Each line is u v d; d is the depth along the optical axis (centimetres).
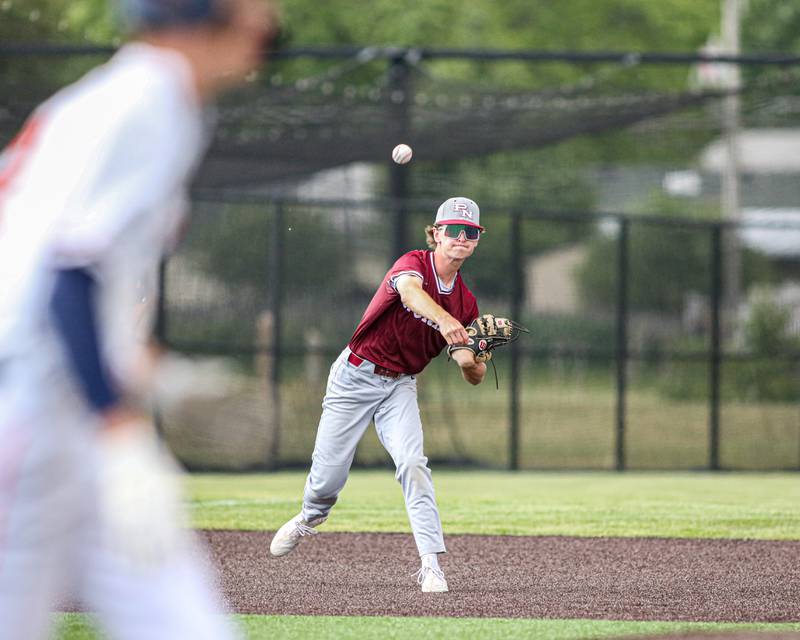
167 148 811
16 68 5416
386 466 5069
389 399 2217
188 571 854
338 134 5181
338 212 5116
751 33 16675
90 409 793
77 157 795
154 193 810
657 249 6288
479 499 3906
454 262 2166
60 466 816
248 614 1914
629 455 5366
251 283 5006
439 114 5122
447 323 2045
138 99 799
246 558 2559
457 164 8125
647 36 11969
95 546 839
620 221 5353
